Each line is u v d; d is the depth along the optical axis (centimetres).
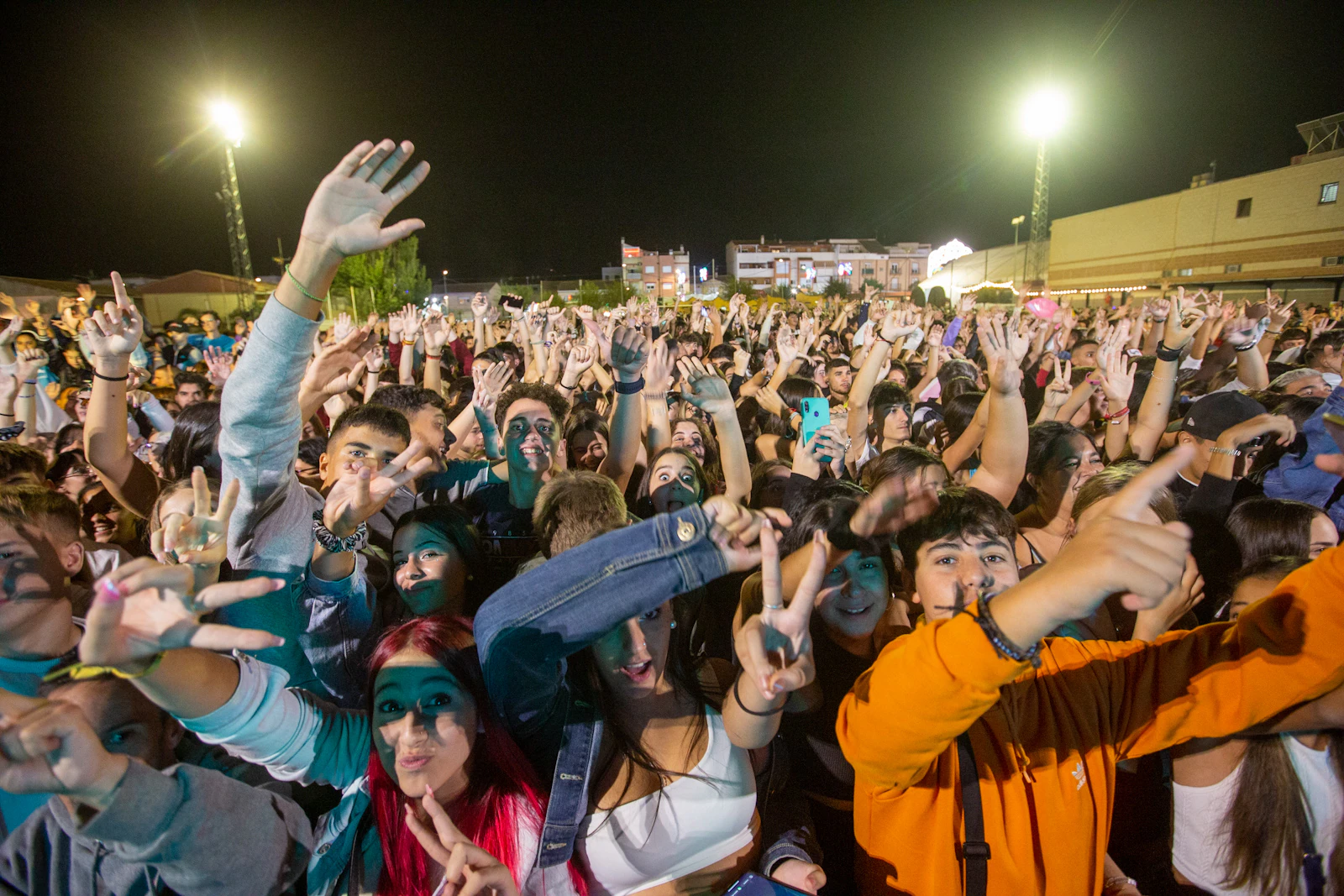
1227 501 265
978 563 171
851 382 580
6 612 156
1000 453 271
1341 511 282
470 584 238
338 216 142
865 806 161
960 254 6850
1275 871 163
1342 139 2930
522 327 709
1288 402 337
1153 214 3725
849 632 196
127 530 313
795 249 8081
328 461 247
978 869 146
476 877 122
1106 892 177
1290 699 140
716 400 291
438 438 330
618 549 129
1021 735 152
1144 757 206
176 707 121
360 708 183
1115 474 239
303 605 180
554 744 159
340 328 491
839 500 198
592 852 154
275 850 135
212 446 281
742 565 129
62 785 105
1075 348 632
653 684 157
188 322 1114
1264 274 3175
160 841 116
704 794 158
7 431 405
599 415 396
